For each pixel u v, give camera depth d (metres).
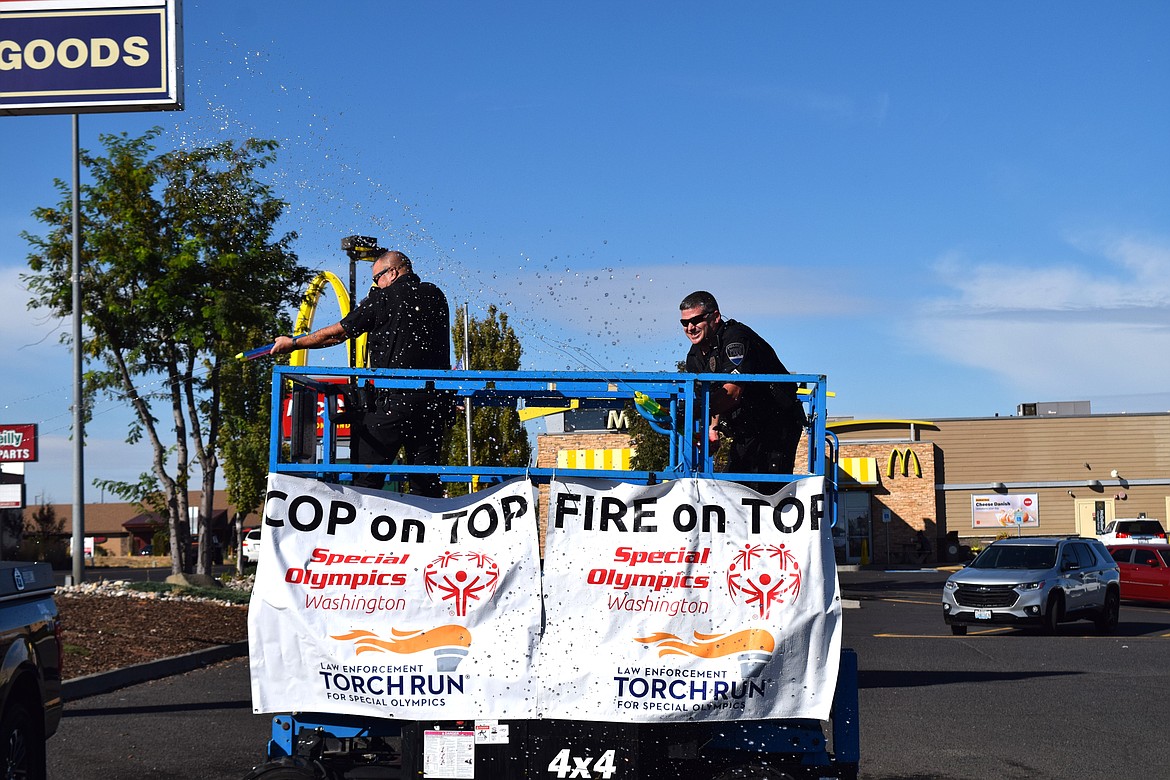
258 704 5.58
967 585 21.12
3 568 6.32
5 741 6.04
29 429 18.72
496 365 30.34
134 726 10.03
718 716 5.60
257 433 25.59
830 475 6.18
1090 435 53.47
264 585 5.63
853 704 5.87
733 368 6.43
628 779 5.55
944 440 53.59
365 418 6.45
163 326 23.50
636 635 5.63
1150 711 11.42
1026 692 12.82
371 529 5.68
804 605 5.66
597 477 5.72
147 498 24.45
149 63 9.27
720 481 5.73
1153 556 29.69
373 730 5.76
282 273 24.00
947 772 8.52
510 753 5.58
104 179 23.39
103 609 17.66
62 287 23.73
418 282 7.03
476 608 5.64
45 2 9.22
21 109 9.23
